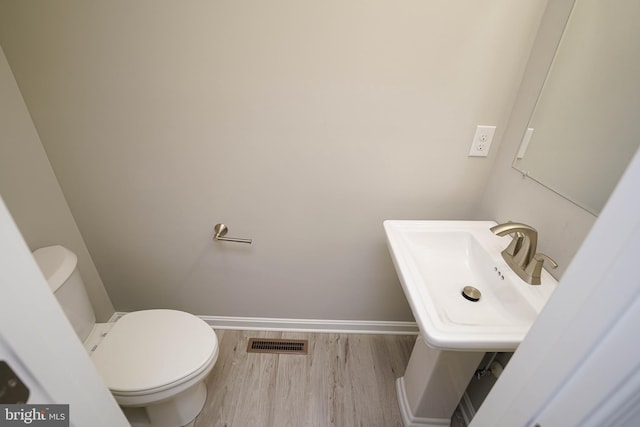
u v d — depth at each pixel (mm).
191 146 1141
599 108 732
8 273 296
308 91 1042
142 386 954
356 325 1672
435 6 918
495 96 1053
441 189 1247
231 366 1479
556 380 357
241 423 1248
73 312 1082
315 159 1174
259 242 1386
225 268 1469
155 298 1576
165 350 1067
